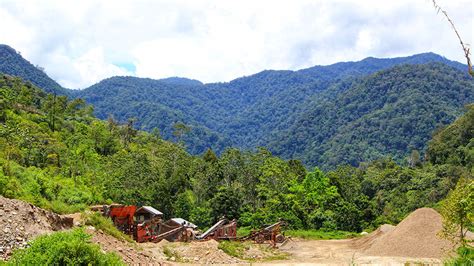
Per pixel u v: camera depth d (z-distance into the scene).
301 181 74.06
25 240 13.64
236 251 26.09
